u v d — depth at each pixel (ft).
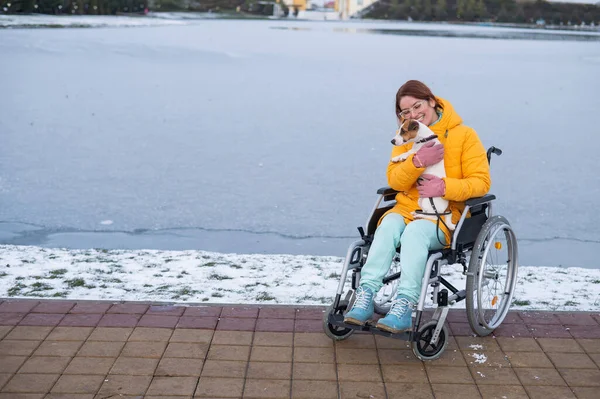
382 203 23.81
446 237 10.43
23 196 23.43
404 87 10.61
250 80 41.57
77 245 19.31
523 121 33.58
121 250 16.16
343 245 20.10
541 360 10.13
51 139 30.07
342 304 10.73
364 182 26.04
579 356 10.25
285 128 32.78
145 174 26.21
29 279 13.37
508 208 23.34
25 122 32.19
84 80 39.91
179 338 10.56
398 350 10.41
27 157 27.68
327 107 36.47
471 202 10.29
